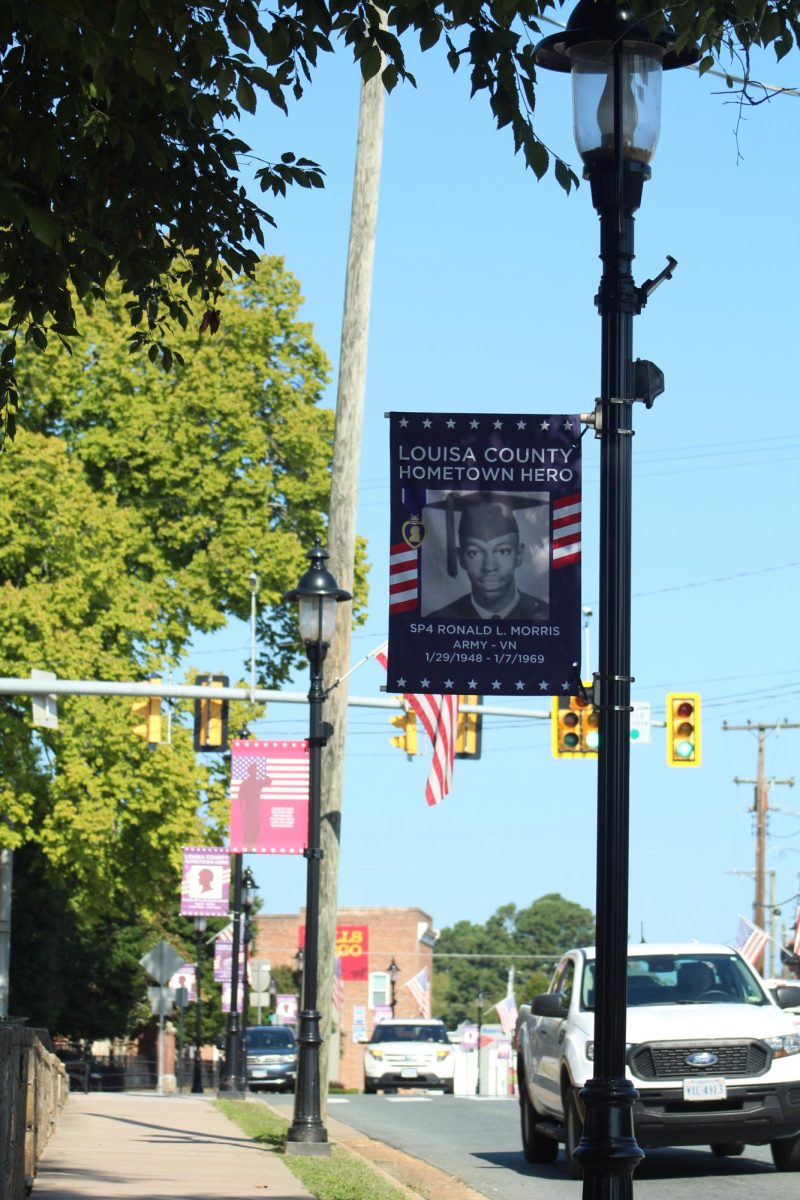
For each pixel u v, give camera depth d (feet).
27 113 43.47
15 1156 51.67
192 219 49.06
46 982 205.67
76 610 160.76
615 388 37.24
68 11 34.91
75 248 47.65
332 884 88.74
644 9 38.04
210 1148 80.74
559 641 43.37
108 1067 247.29
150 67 36.55
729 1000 72.54
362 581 194.18
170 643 175.52
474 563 43.45
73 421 179.42
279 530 186.19
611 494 36.88
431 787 111.55
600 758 36.01
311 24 42.73
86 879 162.40
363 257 89.56
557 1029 73.41
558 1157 80.89
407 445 43.65
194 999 293.23
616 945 35.37
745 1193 62.44
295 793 121.60
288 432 188.14
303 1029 80.18
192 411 181.37
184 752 167.32
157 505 180.96
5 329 49.39
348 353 89.71
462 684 43.34
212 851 160.76
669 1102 66.28
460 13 40.45
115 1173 65.92
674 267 37.52
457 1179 70.23
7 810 157.07
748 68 38.83
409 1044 190.60
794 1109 67.10
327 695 89.97
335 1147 81.20
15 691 113.29
